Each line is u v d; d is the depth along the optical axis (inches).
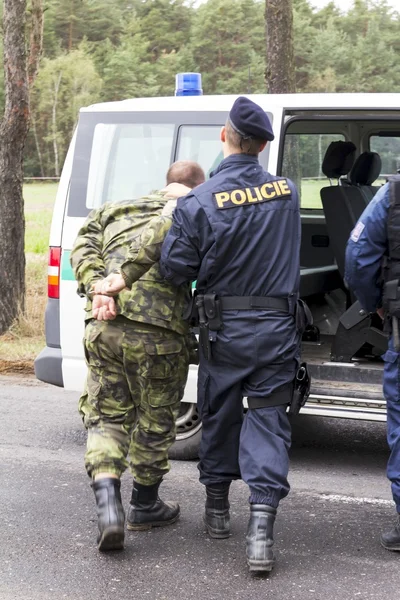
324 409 241.8
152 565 185.2
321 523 211.2
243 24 5004.9
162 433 198.4
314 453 275.7
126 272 183.5
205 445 195.0
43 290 565.3
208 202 181.3
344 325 263.1
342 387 247.1
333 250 291.4
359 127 306.7
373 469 259.6
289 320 186.2
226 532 200.1
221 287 184.1
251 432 185.5
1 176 454.3
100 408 192.4
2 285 457.1
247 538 179.5
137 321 187.8
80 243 196.2
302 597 170.2
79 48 5128.0
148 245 183.0
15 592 171.3
